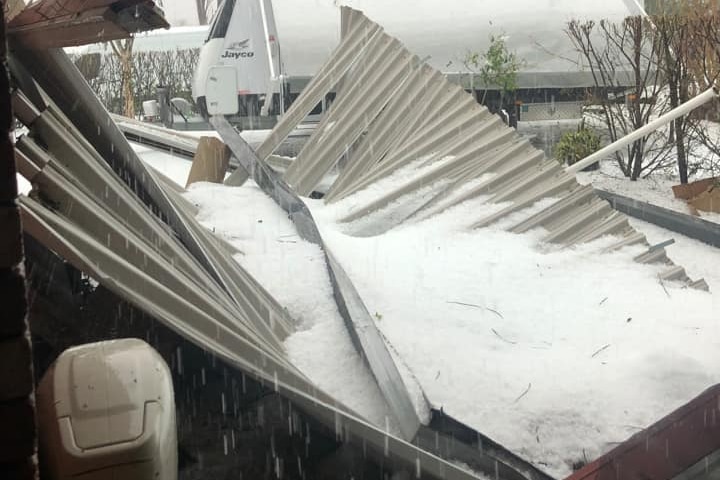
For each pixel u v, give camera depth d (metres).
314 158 7.71
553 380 4.14
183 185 8.08
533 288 5.26
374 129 7.71
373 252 5.76
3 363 1.49
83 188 3.59
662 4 10.86
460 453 3.45
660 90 10.02
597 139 10.70
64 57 4.02
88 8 3.08
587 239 6.10
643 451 2.91
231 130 7.79
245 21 12.09
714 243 7.34
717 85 8.89
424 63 8.00
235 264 4.81
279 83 12.10
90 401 1.80
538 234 6.12
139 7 3.12
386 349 3.95
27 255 3.54
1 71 1.46
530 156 6.98
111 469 1.70
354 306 4.46
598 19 12.23
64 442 1.70
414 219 6.41
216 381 3.65
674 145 10.02
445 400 3.94
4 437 1.50
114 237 3.42
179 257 3.92
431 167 6.98
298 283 4.98
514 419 3.85
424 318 4.78
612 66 10.62
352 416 3.17
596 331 4.71
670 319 4.87
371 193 6.84
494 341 4.57
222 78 9.77
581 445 3.74
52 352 3.46
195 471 3.22
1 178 1.46
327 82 8.13
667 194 9.62
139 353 2.00
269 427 3.51
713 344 4.51
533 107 12.69
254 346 3.55
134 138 9.07
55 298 3.74
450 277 5.35
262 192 6.93
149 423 1.76
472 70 12.43
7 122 1.46
